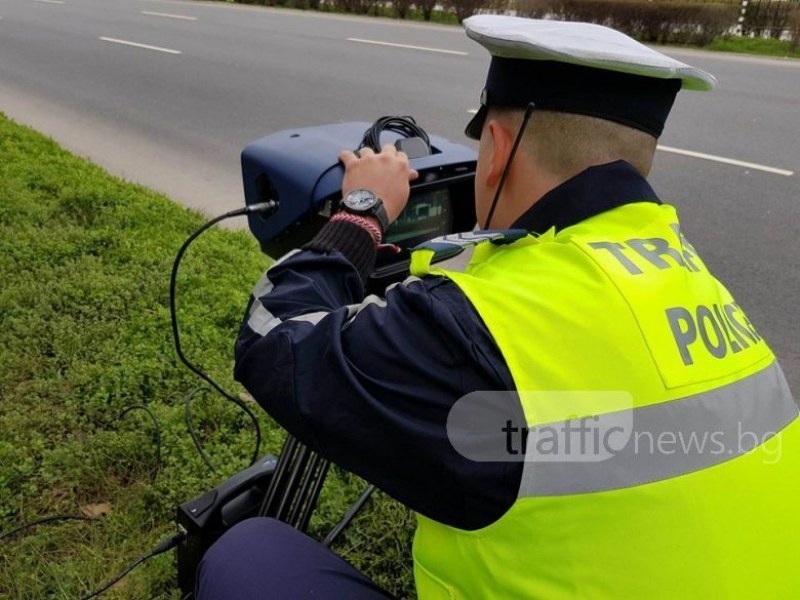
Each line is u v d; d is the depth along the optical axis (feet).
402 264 5.57
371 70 31.45
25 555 6.62
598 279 3.38
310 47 37.45
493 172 4.15
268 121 22.71
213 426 8.47
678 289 3.54
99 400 8.55
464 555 3.44
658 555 3.19
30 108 23.75
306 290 4.09
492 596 3.37
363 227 4.48
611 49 3.65
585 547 3.18
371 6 55.26
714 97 27.66
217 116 23.22
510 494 3.21
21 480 7.42
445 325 3.28
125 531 7.00
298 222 5.12
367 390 3.39
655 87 3.78
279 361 3.71
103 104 24.45
